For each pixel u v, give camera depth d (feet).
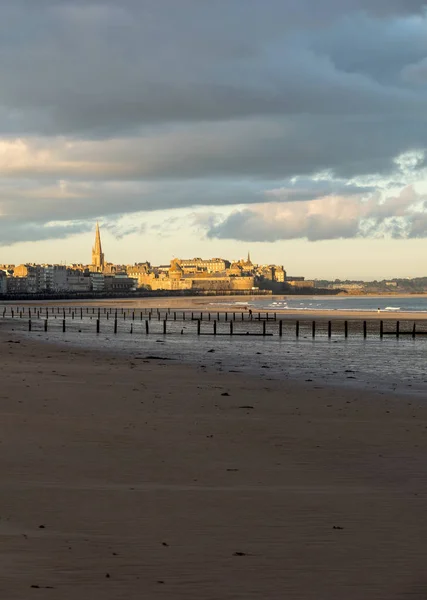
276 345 205.46
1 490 41.42
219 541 32.99
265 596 26.86
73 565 29.55
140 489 42.39
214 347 193.88
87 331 274.98
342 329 309.63
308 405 81.05
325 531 34.71
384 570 29.60
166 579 28.32
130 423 66.18
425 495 41.73
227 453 53.78
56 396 83.41
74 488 42.27
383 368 136.87
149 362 137.80
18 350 162.61
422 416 73.61
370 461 51.44
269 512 37.88
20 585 27.35
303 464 50.29
